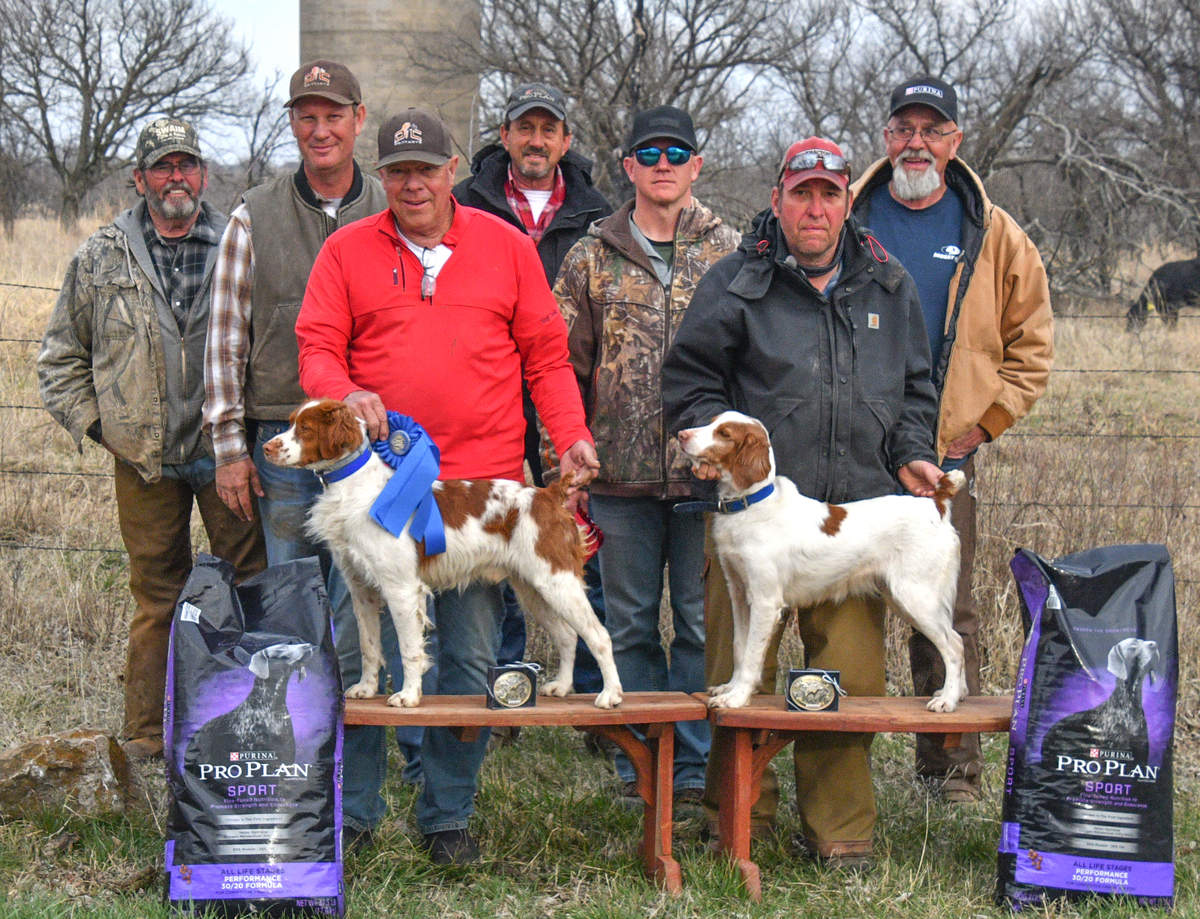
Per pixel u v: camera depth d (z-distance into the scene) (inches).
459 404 154.3
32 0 1106.7
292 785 135.1
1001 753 209.6
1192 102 797.9
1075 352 497.7
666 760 153.4
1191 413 401.7
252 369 171.9
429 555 147.2
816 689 149.6
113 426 181.5
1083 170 647.8
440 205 151.9
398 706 145.9
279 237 169.6
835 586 156.5
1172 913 141.9
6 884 147.9
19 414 336.5
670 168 179.3
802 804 160.6
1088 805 143.4
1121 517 267.9
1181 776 200.5
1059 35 734.5
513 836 167.2
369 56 481.4
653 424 178.7
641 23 536.4
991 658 240.5
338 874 136.9
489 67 527.2
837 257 157.1
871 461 158.1
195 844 133.8
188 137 179.5
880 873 156.9
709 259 182.4
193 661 135.6
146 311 182.1
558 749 208.8
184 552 195.6
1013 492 267.4
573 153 221.6
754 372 158.9
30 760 163.3
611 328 180.5
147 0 1123.9
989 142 666.2
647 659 185.8
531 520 149.6
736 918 143.3
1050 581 147.1
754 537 151.6
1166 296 626.5
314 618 139.6
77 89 1143.0
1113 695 143.3
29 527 281.4
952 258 185.9
